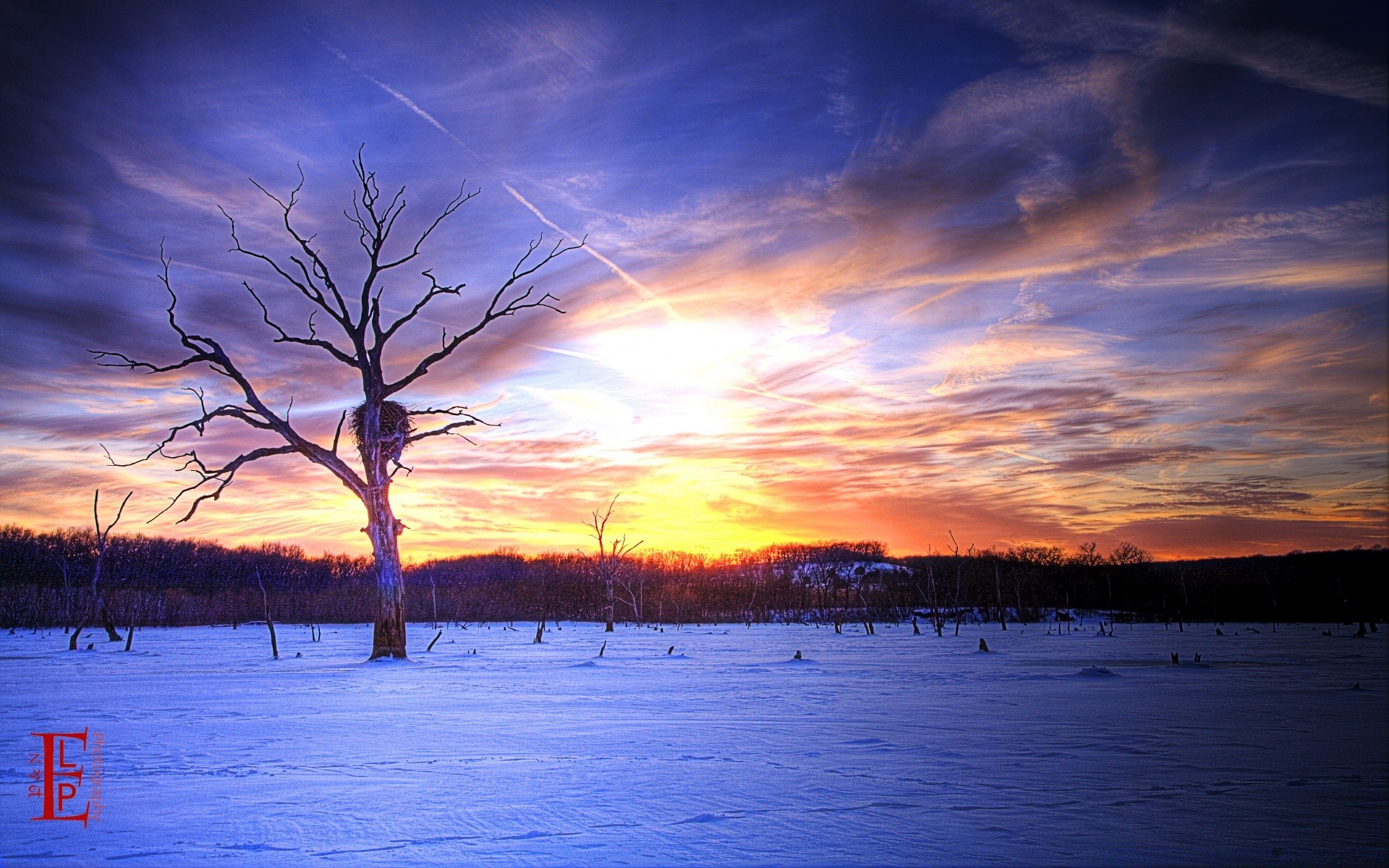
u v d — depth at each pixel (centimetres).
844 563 13788
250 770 1026
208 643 5197
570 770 1028
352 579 13475
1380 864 651
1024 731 1393
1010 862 650
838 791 906
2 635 6375
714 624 9869
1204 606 9781
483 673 2727
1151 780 970
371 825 757
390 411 3622
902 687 2206
